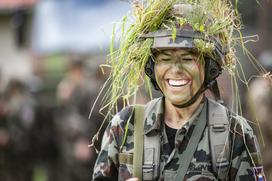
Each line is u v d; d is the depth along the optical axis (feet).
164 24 17.06
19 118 51.29
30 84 55.93
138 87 17.97
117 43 18.24
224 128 17.10
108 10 56.29
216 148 16.99
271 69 35.35
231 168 17.10
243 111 34.83
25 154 51.57
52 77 69.10
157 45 16.92
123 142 17.54
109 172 17.80
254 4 27.30
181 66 16.92
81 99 41.83
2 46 105.91
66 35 57.82
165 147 17.25
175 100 17.01
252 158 17.06
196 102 17.28
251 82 34.65
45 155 51.42
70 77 43.73
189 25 16.87
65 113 44.86
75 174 43.27
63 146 46.21
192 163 16.99
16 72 106.11
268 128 34.47
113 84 17.95
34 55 71.15
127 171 17.39
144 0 17.53
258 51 44.29
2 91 52.34
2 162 51.72
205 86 17.33
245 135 17.10
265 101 34.45
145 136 17.38
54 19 58.75
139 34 17.40
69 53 59.52
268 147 34.50
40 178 59.88
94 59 49.57
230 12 17.65
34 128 51.19
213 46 16.87
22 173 51.98
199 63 16.97
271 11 43.65
